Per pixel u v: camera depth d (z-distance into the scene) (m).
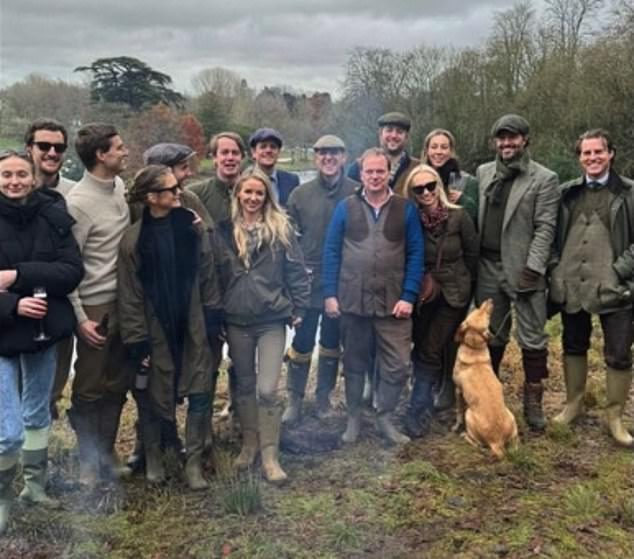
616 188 4.38
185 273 3.71
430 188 4.45
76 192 3.64
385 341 4.36
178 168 3.97
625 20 19.31
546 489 3.84
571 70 21.61
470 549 3.24
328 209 4.72
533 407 4.68
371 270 4.27
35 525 3.39
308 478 3.98
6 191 3.24
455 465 4.14
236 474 3.97
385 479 3.94
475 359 4.39
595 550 3.24
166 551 3.25
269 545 3.25
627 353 4.45
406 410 5.00
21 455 3.75
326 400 5.05
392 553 3.22
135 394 3.86
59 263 3.31
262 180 3.95
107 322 3.69
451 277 4.54
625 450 4.39
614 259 4.39
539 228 4.48
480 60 26.55
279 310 3.95
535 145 20.80
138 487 3.87
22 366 3.42
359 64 28.89
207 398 3.84
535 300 4.56
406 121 4.89
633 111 18.39
